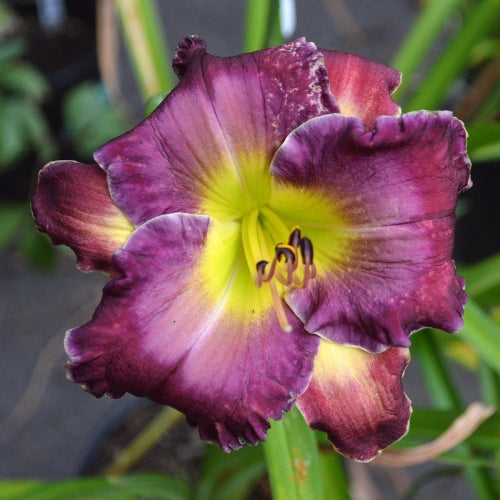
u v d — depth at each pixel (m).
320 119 0.38
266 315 0.41
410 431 0.46
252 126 0.38
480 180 0.83
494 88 0.66
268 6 0.51
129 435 0.64
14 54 0.75
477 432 0.46
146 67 0.53
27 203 0.81
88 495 0.49
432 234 0.39
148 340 0.38
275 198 0.40
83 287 0.86
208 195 0.39
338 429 0.41
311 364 0.40
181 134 0.38
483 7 0.52
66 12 0.94
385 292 0.40
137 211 0.38
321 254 0.41
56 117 0.88
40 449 0.76
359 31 1.09
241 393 0.40
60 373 0.81
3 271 0.87
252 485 0.61
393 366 0.41
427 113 0.38
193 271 0.39
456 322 0.39
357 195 0.39
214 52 1.04
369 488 0.67
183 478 0.60
